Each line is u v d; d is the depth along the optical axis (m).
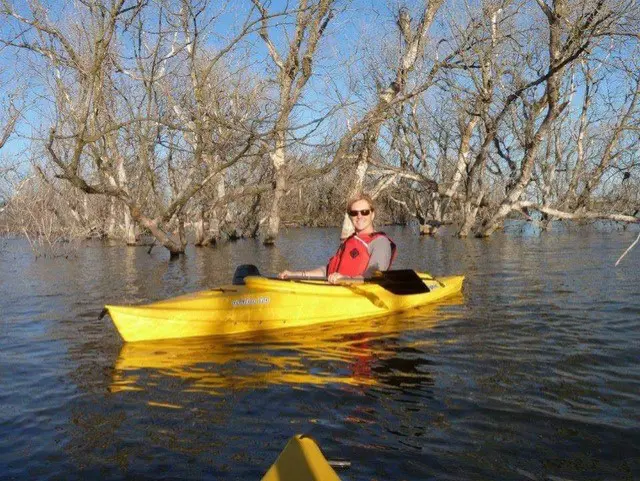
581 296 7.88
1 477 3.02
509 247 17.00
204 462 3.13
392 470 3.00
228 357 5.11
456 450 3.21
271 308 6.17
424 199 29.44
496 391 4.11
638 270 10.52
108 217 27.20
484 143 20.91
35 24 10.38
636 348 5.14
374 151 23.75
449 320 6.50
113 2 9.62
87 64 11.47
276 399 4.04
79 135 10.77
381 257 6.43
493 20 17.27
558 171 25.36
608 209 23.80
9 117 17.64
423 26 16.30
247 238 27.80
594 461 3.08
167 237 16.39
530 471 2.98
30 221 21.70
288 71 12.94
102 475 3.02
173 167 17.30
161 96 13.83
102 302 8.38
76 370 4.81
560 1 15.52
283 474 2.06
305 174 13.95
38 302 8.46
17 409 3.94
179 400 4.05
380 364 4.83
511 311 6.94
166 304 5.96
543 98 18.89
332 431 3.48
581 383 4.24
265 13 11.08
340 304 6.53
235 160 11.28
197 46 12.31
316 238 26.53
